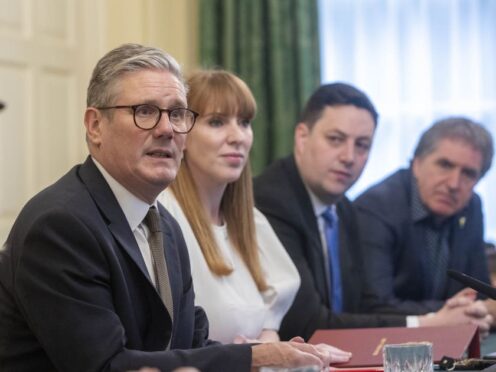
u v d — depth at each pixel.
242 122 3.66
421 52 6.80
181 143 2.69
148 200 2.71
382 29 6.87
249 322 3.55
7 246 2.53
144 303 2.61
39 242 2.43
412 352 2.49
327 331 3.33
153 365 2.42
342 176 4.25
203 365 2.47
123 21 6.84
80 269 2.43
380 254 4.61
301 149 4.33
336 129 4.23
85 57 6.67
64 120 6.47
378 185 4.87
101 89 2.64
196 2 7.16
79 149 6.59
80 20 6.64
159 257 2.75
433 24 6.78
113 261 2.51
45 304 2.39
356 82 6.90
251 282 3.70
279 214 4.16
